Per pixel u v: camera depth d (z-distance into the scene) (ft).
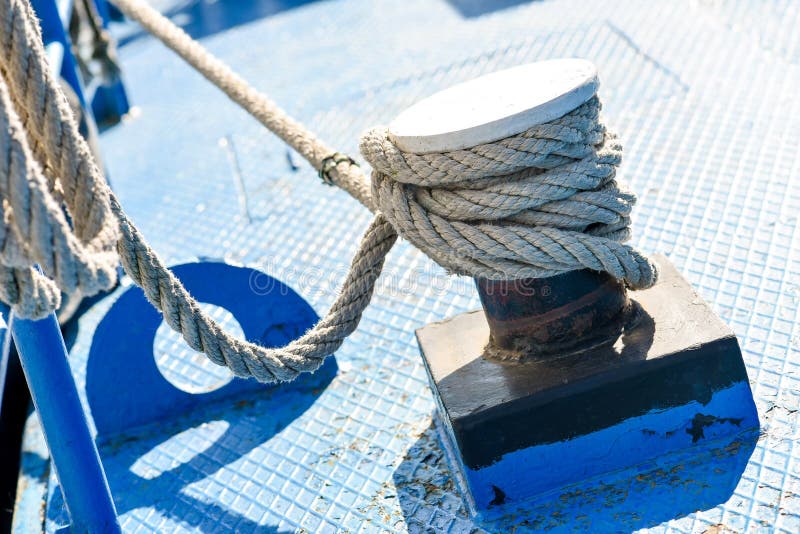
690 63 8.09
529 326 5.41
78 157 4.72
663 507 5.30
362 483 5.72
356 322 5.57
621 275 5.29
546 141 5.11
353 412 6.07
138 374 6.14
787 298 6.07
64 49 7.40
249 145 8.51
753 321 5.99
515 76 5.36
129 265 5.12
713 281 6.26
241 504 5.75
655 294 5.58
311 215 7.52
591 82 5.17
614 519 5.30
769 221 6.55
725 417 5.42
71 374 5.27
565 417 5.34
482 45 9.24
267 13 11.42
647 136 7.48
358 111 8.55
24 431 6.39
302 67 9.75
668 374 5.32
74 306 7.07
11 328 5.13
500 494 5.42
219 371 6.51
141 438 6.17
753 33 8.32
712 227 6.61
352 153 7.95
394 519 5.54
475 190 5.22
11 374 6.89
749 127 7.34
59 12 7.34
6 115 4.44
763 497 5.25
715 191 6.86
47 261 4.51
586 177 5.18
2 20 4.65
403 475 5.71
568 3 9.79
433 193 5.28
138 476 5.98
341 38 10.25
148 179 8.34
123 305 6.02
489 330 5.67
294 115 8.75
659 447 5.44
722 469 5.36
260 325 6.18
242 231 7.50
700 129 7.43
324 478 5.78
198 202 7.89
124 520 5.78
